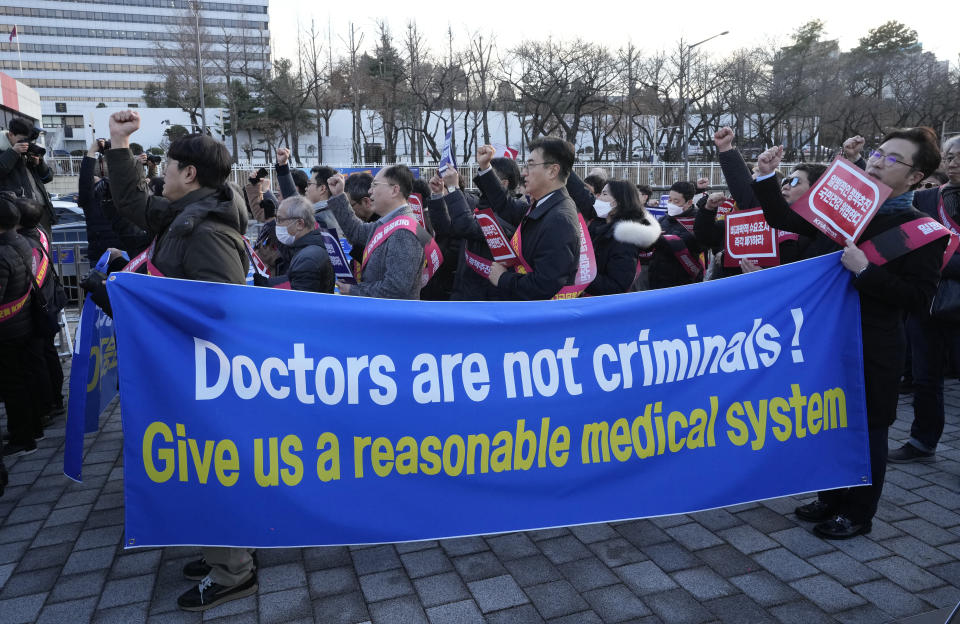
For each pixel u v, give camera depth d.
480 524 2.73
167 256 2.71
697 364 2.91
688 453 2.91
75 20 112.81
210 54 58.28
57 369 5.31
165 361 2.48
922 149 2.89
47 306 4.69
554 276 3.27
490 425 2.73
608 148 56.44
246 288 2.56
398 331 2.67
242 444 2.54
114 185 2.88
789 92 49.94
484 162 4.33
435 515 2.69
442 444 2.70
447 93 51.03
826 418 3.06
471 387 2.72
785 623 2.61
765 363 2.99
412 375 2.68
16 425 4.54
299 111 52.66
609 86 50.19
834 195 3.03
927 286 2.95
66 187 33.09
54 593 2.92
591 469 2.82
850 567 3.00
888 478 3.94
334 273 4.05
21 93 31.56
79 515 3.67
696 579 2.93
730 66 51.38
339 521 2.62
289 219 3.79
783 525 3.40
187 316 2.49
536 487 2.77
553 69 48.19
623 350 2.84
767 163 3.18
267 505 2.57
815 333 3.04
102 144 6.01
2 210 4.26
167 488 2.51
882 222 3.02
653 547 3.21
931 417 4.14
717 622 2.63
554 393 2.78
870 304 3.08
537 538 3.32
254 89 55.34
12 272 4.30
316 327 2.61
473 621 2.66
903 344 3.14
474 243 4.38
